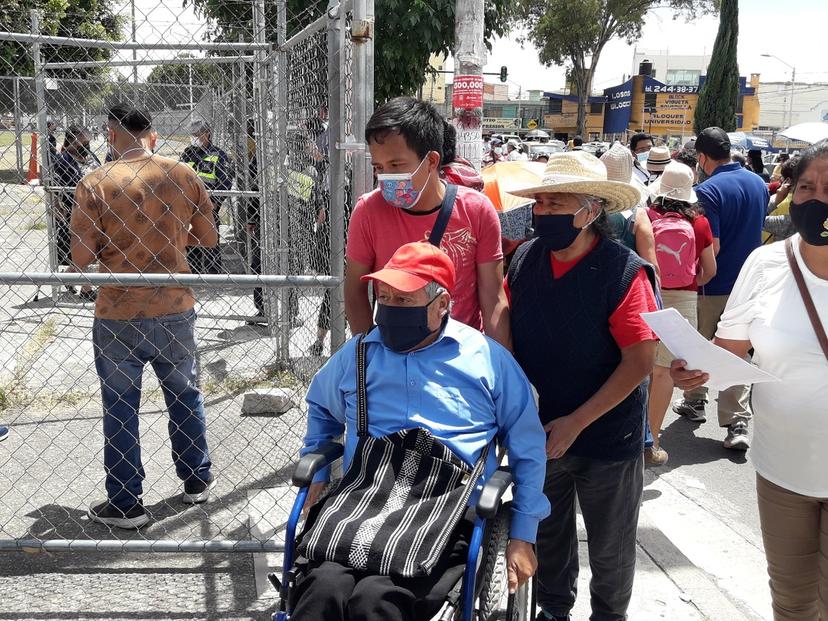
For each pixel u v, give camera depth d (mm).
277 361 6145
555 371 2576
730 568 3734
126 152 3854
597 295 2461
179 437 4035
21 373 6129
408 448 2258
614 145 3947
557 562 2902
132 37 5594
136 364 3791
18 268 9211
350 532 2074
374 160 2539
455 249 2662
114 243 3797
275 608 3150
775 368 2393
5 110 7184
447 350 2395
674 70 82438
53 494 4141
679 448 5344
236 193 6730
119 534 3738
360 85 3229
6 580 3312
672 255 4566
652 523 4172
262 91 6195
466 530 2213
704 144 5344
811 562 2508
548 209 2406
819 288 2324
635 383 2441
